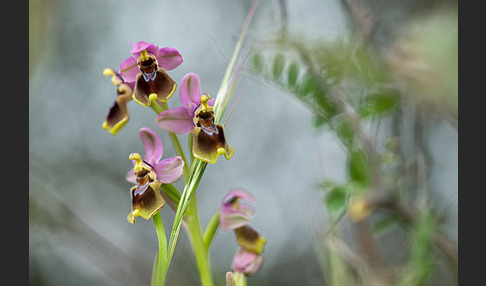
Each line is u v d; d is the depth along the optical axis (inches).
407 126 17.2
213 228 14.2
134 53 13.4
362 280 15.9
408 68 15.5
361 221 16.1
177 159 13.3
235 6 27.0
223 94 13.3
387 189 16.1
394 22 17.8
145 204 13.1
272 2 16.8
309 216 16.3
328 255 15.9
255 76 16.2
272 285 26.6
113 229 27.0
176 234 13.0
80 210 27.0
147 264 23.4
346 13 17.1
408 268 16.1
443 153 19.2
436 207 16.4
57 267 27.0
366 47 16.2
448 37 15.2
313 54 16.2
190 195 13.0
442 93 15.3
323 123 16.4
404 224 16.6
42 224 22.7
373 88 16.3
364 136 16.3
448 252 16.3
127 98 14.0
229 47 17.6
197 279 20.2
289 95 16.3
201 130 13.2
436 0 16.0
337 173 18.3
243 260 14.4
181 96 13.4
